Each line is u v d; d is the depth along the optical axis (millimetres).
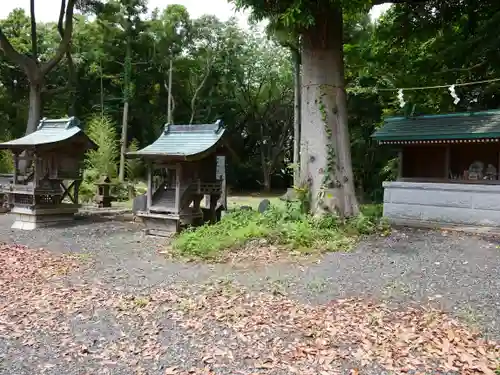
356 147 24516
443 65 17469
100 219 13891
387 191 11906
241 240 8664
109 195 17625
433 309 5312
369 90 21234
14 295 6145
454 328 4770
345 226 9492
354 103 24250
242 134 36375
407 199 11617
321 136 10164
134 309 5551
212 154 10812
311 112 10305
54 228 12023
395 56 18641
